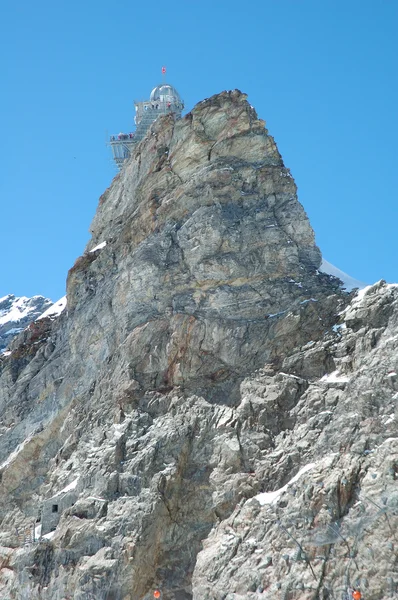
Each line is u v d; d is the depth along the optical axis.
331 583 55.38
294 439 64.12
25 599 67.44
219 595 58.84
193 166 81.19
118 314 78.88
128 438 69.56
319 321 69.94
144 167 87.88
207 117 81.94
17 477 79.38
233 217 76.25
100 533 64.88
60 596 64.88
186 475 66.69
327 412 63.88
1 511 78.25
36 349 92.50
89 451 71.06
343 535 56.31
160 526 64.44
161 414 70.56
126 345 74.94
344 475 58.53
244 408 67.19
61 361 84.69
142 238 81.31
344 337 67.62
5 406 87.62
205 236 75.50
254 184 78.25
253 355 70.44
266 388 67.75
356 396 62.56
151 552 63.59
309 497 58.72
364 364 64.06
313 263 75.06
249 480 63.84
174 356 72.50
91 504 66.75
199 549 63.44
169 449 67.50
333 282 73.56
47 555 67.69
